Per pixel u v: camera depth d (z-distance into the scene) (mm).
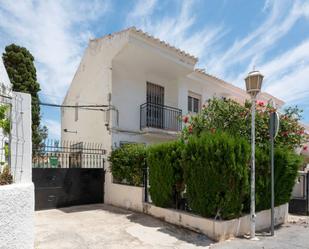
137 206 8734
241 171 5957
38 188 9219
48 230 6316
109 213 8500
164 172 7473
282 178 7574
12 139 5059
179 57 11922
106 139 10938
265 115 7992
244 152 6113
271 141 6547
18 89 13992
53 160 9852
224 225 5816
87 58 13391
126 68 11758
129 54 10797
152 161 7957
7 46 14602
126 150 9680
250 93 6387
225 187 5863
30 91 14531
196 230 6289
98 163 10797
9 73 14102
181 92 13445
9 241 2631
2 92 5055
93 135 12086
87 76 13289
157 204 7723
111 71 11125
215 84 15156
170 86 13625
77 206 9844
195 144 6457
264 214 7109
